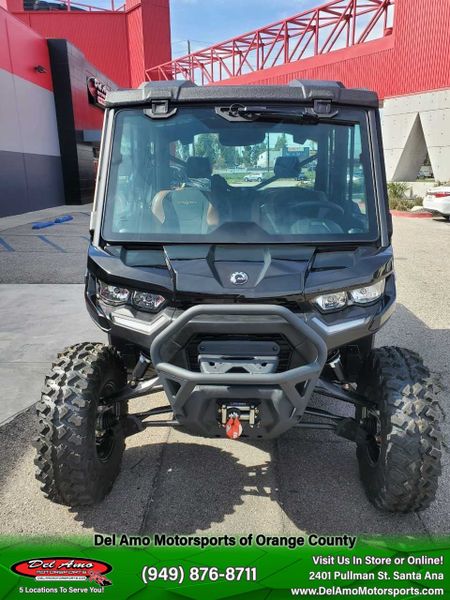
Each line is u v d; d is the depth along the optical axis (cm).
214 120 322
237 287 271
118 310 293
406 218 1883
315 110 321
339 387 323
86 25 4503
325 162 326
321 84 329
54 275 947
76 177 2375
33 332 642
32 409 448
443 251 1186
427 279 915
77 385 293
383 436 290
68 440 285
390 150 2608
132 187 323
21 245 1264
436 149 2381
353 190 324
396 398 286
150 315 284
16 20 1902
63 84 2266
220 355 277
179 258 292
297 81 336
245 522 313
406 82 2525
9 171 1867
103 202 318
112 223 314
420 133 2520
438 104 2338
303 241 307
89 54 4538
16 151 1919
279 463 372
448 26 2291
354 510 322
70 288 855
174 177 325
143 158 325
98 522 312
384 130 2630
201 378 264
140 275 284
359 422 329
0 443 395
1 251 1188
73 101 2308
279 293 270
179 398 272
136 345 323
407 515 316
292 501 331
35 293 825
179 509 323
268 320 266
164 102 322
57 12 4478
